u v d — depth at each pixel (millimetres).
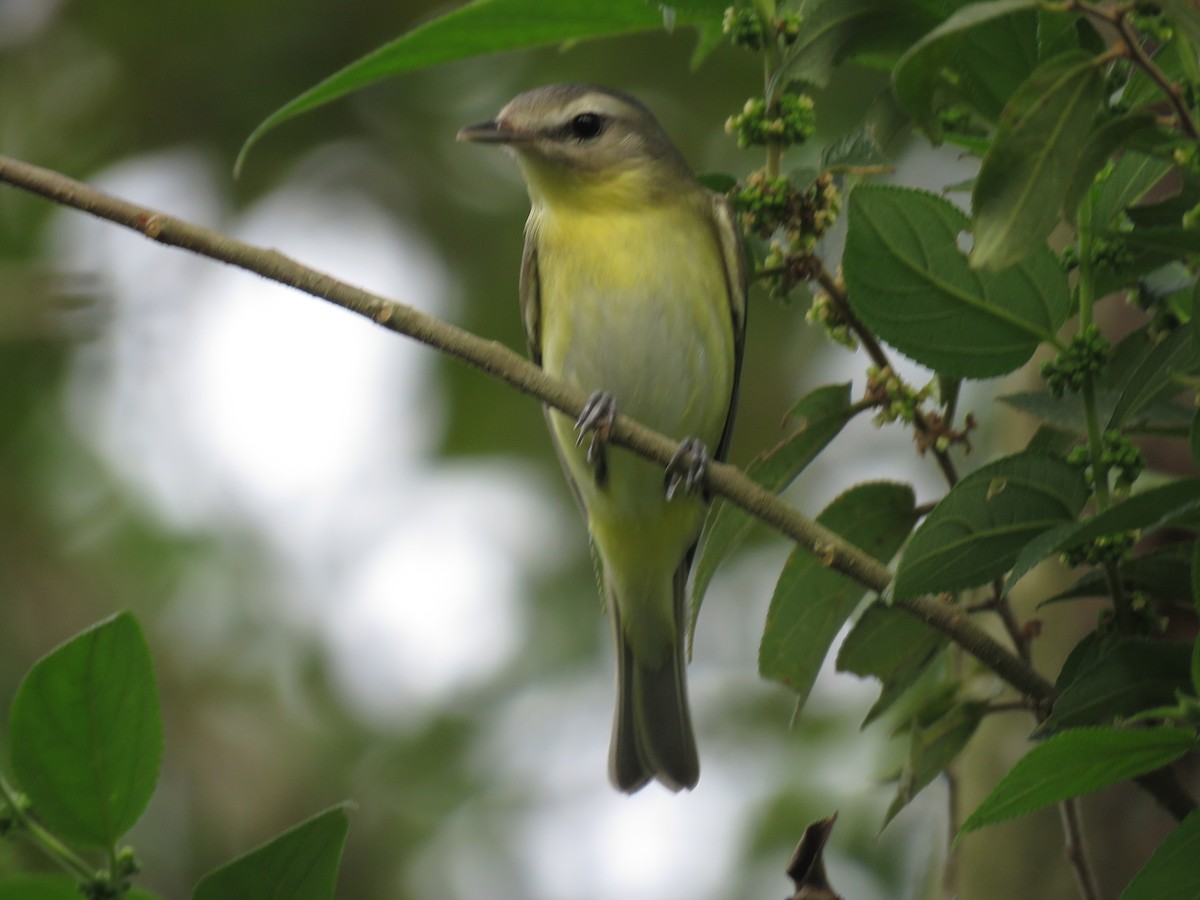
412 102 14758
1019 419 8461
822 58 5879
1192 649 5211
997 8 4742
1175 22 4938
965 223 5602
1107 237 5363
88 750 5848
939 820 9992
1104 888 7379
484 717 13680
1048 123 4836
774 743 12773
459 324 14336
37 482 14094
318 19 14805
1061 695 5414
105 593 13852
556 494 14219
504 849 13195
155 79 14891
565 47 6891
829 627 6605
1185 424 6012
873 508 6629
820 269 6438
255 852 5602
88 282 14000
